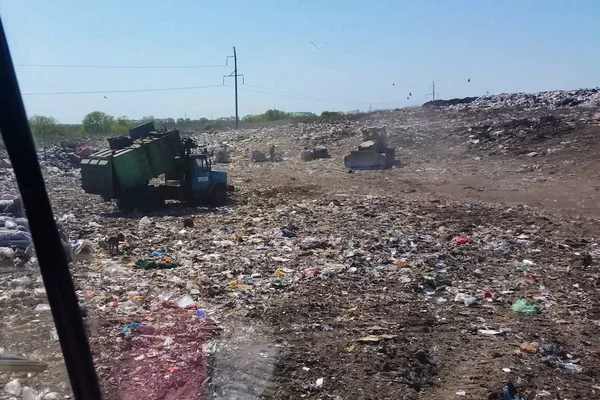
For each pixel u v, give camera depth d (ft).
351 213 62.54
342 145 142.72
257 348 25.63
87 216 64.34
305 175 105.70
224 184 73.72
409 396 22.29
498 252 44.96
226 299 32.94
